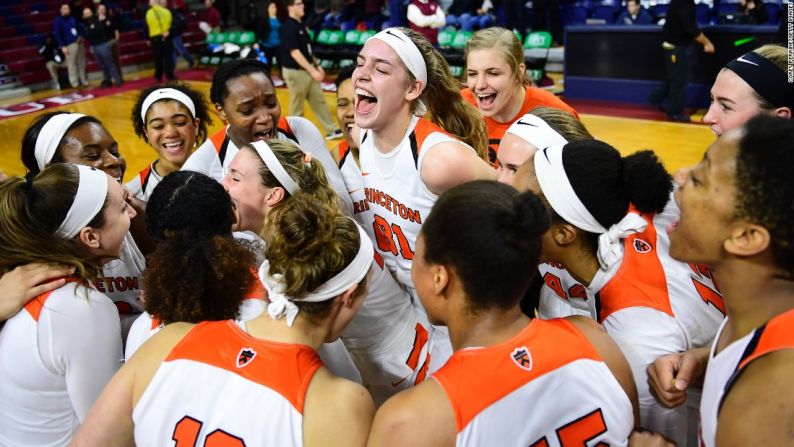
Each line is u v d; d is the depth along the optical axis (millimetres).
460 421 1177
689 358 1409
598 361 1263
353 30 13531
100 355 1640
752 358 1076
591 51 9617
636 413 1340
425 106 2291
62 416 1656
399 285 2340
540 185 1484
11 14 14953
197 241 1501
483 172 2070
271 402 1230
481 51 3273
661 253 1604
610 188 1433
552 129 1958
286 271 1288
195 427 1235
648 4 11805
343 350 1785
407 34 2129
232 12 16688
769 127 1066
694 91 8922
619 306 1514
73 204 1684
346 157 2814
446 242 1208
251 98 2721
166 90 2895
